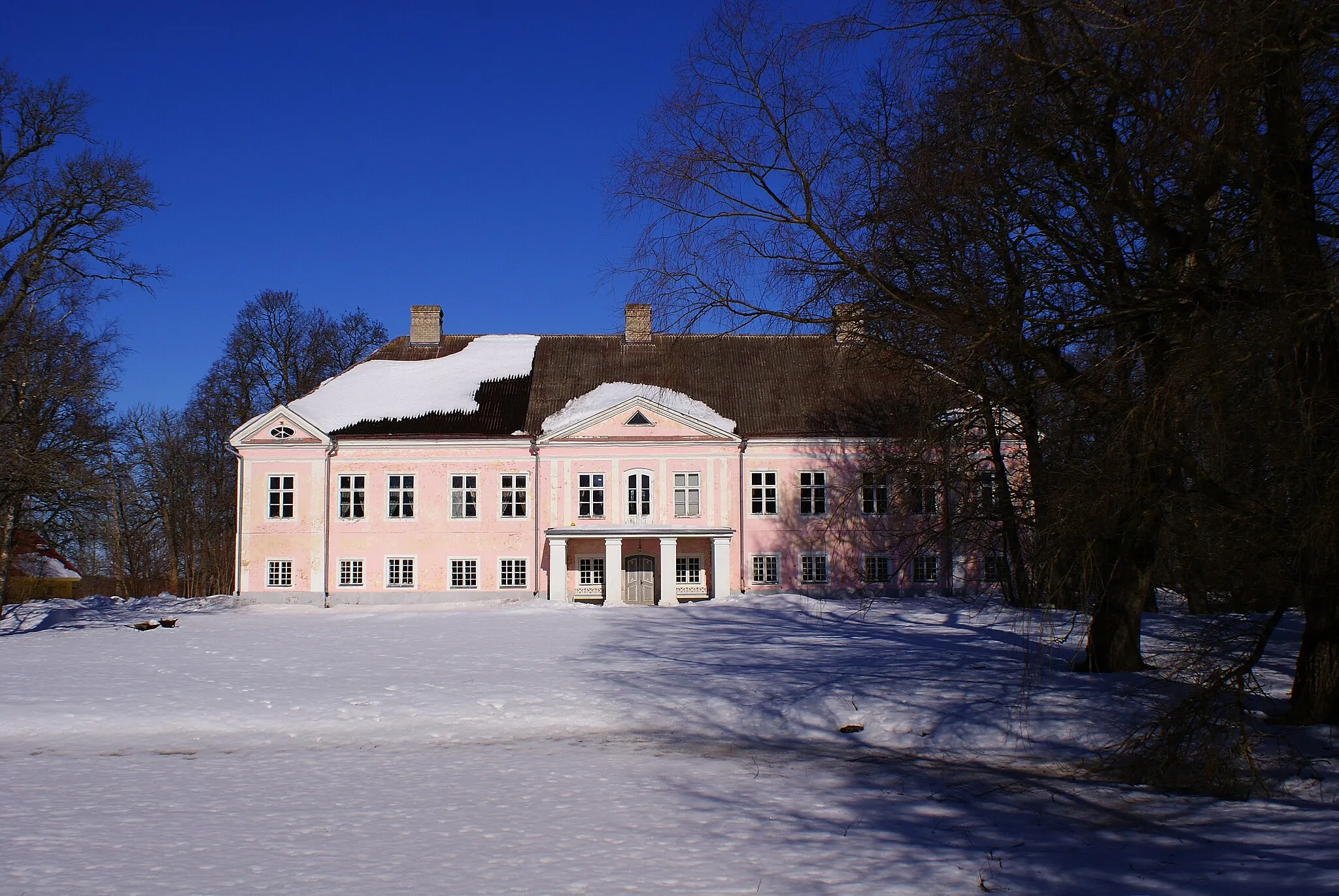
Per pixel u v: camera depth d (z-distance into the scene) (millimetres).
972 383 15711
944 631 28875
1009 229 15305
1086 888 8883
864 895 8828
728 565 44969
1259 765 13328
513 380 49656
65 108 35719
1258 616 15172
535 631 31297
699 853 10305
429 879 9422
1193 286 12523
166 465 65875
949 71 14664
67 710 18922
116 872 9734
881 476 18531
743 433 46312
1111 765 14320
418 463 47031
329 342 66438
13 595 56625
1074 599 14977
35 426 32375
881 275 15859
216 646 28062
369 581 46594
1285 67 11547
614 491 46500
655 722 18562
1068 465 14117
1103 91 13359
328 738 17438
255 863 10031
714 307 16531
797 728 17891
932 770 14734
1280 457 11328
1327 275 10961
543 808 12445
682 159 16297
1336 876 9000
